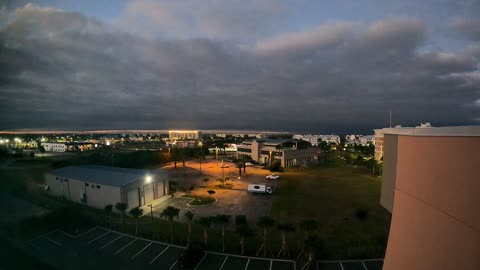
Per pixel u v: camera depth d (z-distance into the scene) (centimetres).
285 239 2667
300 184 5644
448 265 810
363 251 2409
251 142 10400
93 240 2700
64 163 6250
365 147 12150
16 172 5406
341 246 2561
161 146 15412
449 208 838
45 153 10431
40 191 4438
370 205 4019
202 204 4031
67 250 2464
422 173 1005
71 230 2930
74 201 4094
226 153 13100
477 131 747
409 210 1082
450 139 859
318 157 9638
